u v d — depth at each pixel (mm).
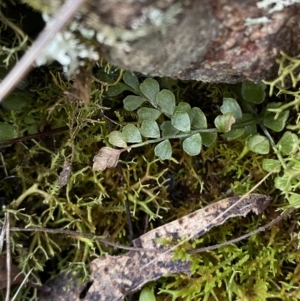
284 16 138
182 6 130
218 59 145
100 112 184
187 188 199
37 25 159
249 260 187
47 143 196
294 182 176
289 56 147
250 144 178
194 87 193
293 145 172
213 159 194
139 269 187
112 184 196
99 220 198
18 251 198
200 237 188
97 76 175
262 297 181
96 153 194
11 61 163
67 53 140
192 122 178
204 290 183
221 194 194
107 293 188
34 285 197
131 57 139
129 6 126
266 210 188
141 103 180
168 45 136
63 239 201
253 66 146
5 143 183
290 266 189
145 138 192
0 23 158
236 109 177
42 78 184
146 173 193
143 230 199
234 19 137
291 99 180
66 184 187
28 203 201
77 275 196
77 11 128
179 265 184
